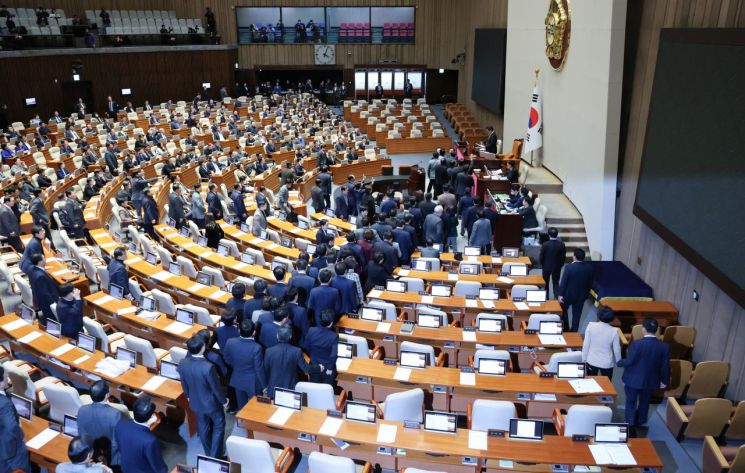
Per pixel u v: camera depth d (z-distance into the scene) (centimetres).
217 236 1450
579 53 1548
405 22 4212
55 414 772
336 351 791
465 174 1820
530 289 1080
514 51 2284
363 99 4256
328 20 4228
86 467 557
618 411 910
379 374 812
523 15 2134
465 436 676
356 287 1020
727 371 874
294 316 853
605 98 1337
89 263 1233
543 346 906
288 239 1435
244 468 655
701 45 930
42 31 3036
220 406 728
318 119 3366
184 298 1137
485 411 704
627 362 788
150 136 2762
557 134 1792
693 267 1011
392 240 1268
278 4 3981
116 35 3372
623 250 1349
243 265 1275
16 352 1022
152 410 615
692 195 956
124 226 1658
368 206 1720
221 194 1952
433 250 1307
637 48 1268
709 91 903
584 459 636
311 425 696
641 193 1172
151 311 1018
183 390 786
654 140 1111
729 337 888
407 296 1094
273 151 2595
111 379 816
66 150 2391
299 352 749
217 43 3862
